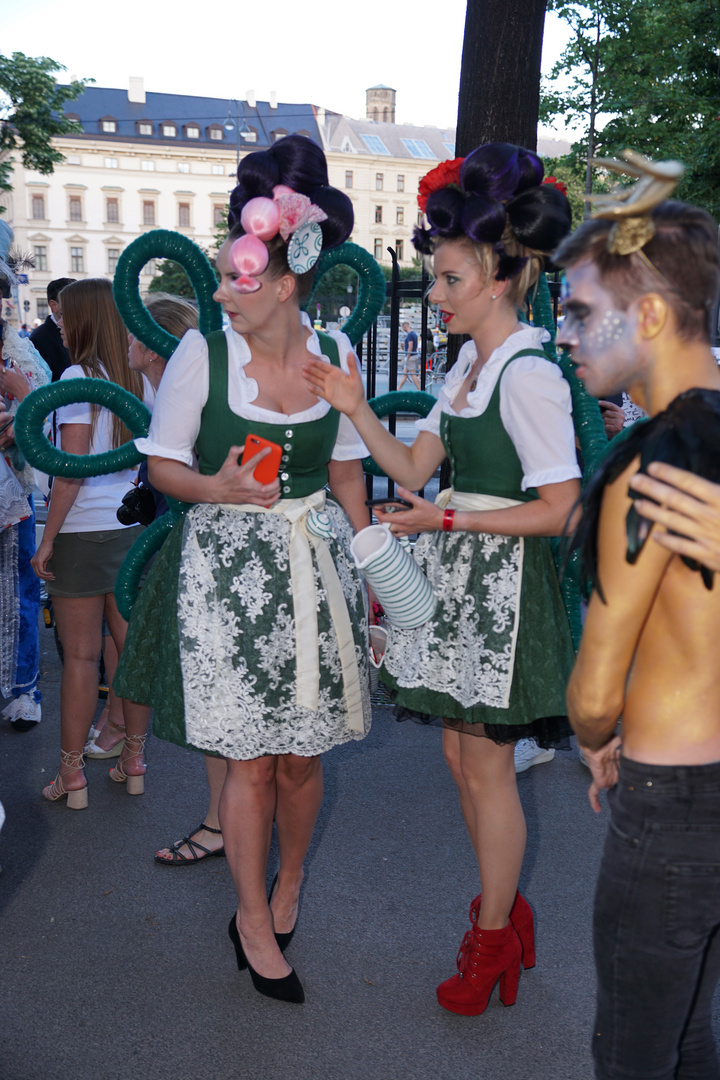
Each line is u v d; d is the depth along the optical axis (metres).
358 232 79.06
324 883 2.72
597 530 1.26
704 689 1.27
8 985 2.26
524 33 3.49
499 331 1.99
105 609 3.22
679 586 1.24
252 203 1.87
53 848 2.90
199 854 2.82
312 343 2.17
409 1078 2.00
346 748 3.63
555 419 1.87
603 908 1.35
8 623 3.42
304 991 2.26
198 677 2.09
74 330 3.00
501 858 2.11
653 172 1.13
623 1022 1.36
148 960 2.37
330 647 2.14
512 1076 2.01
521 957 2.25
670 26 16.59
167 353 2.53
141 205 72.56
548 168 17.91
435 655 2.07
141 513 2.81
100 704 4.05
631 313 1.22
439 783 3.36
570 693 1.34
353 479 2.39
